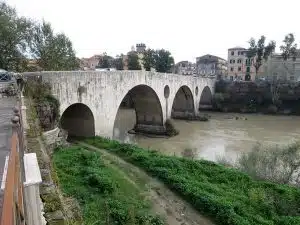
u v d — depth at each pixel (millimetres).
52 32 40969
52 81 24562
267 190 19203
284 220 15820
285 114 66312
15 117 7254
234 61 97375
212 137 42938
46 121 22656
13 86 21766
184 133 45812
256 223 15273
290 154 23938
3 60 35031
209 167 23219
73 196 15906
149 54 75625
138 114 46875
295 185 21922
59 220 8312
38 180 7277
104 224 13797
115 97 33375
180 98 60781
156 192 18859
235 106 70875
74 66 45312
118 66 90812
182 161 23969
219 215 15812
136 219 15117
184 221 15688
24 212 6359
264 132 46938
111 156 25500
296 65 84438
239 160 26891
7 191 3529
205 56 111438
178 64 123750
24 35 37094
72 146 26453
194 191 18172
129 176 21234
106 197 16875
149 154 25500
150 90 42438
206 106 73000
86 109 29641
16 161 5043
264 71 92312
